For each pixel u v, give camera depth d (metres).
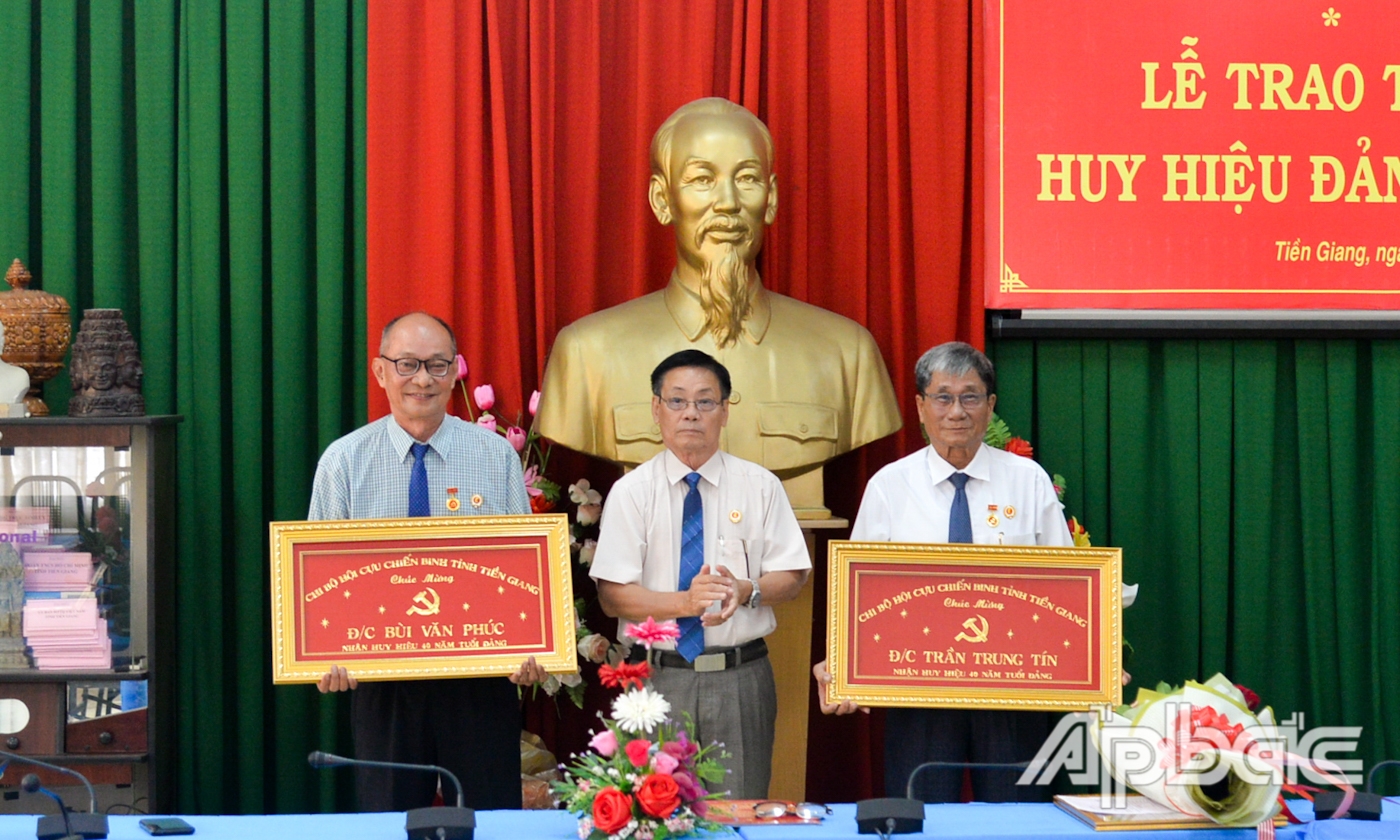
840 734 3.52
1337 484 3.59
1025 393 3.57
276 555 2.31
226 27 3.46
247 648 3.41
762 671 2.63
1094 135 3.49
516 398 3.39
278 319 3.44
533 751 3.25
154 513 2.97
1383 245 3.54
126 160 3.49
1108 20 3.49
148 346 3.45
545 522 2.34
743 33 3.43
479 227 3.38
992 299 3.49
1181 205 3.51
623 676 1.79
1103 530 3.58
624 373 3.10
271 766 3.50
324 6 3.45
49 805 2.93
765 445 3.08
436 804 2.68
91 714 2.94
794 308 3.24
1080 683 2.27
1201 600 3.60
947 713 2.50
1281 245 3.52
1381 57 3.52
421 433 2.61
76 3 3.47
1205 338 3.57
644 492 2.64
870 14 3.50
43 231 3.45
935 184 3.45
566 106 3.46
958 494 2.62
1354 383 3.61
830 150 3.47
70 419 2.93
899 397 3.47
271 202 3.45
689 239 3.10
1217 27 3.50
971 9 3.53
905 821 1.78
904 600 2.29
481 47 3.39
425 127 3.39
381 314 3.37
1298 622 3.63
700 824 1.79
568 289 3.48
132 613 2.96
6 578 2.92
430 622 2.32
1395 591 3.58
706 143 3.06
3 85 3.42
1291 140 3.52
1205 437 3.59
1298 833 1.81
